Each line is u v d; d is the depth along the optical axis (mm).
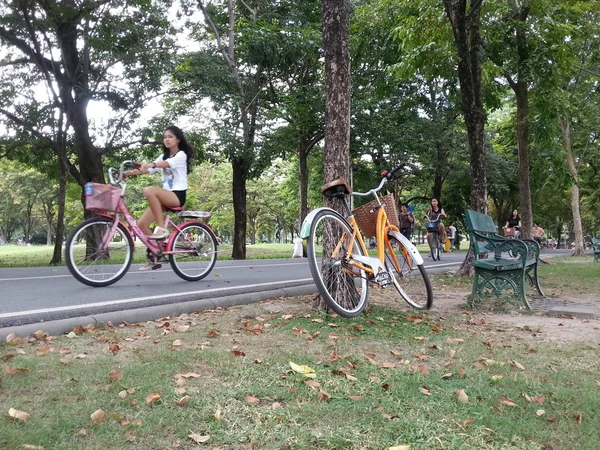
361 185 28578
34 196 48375
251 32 17984
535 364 3615
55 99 16203
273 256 22219
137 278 8391
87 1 14438
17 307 5266
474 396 2910
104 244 6980
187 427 2385
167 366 3258
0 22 14273
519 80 13328
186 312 5375
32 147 18484
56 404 2598
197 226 7906
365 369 3363
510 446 2299
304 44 18141
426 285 5609
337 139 5348
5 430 2258
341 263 4973
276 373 3205
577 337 4547
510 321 5328
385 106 23453
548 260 19531
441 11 11047
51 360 3332
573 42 14211
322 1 5484
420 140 27375
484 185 10297
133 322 4824
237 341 4000
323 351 3793
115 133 17812
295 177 37344
